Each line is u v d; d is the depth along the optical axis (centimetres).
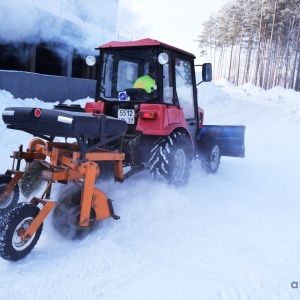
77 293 224
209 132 543
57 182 301
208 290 233
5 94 948
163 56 394
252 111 1938
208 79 494
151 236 315
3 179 320
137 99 436
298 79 4847
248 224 360
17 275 240
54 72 1579
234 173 582
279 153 772
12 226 249
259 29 5159
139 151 416
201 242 310
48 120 280
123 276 247
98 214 305
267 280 250
